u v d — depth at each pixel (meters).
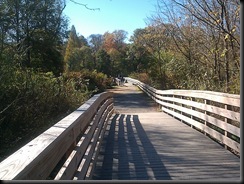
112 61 65.44
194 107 8.49
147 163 5.12
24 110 7.55
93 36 91.88
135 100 22.80
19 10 17.08
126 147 6.27
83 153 3.90
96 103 6.42
